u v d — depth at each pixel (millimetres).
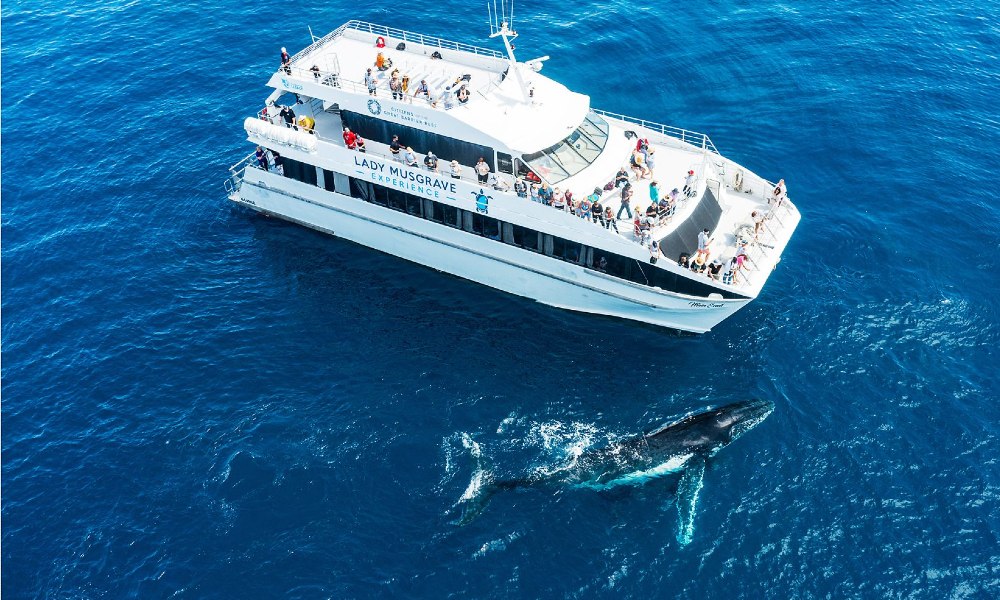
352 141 45906
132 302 46625
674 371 42000
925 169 52469
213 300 46719
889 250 47250
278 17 68375
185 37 66688
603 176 44000
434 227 46281
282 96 59562
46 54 65250
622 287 43031
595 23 66438
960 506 35562
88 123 59062
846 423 38844
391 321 45312
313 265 49000
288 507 36406
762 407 39250
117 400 41344
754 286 41406
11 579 34344
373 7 68812
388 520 35844
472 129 42875
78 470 38250
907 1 67438
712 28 65562
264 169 50406
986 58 61531
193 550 35062
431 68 47906
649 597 33312
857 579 33500
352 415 40156
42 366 43125
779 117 57250
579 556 34500
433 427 39500
